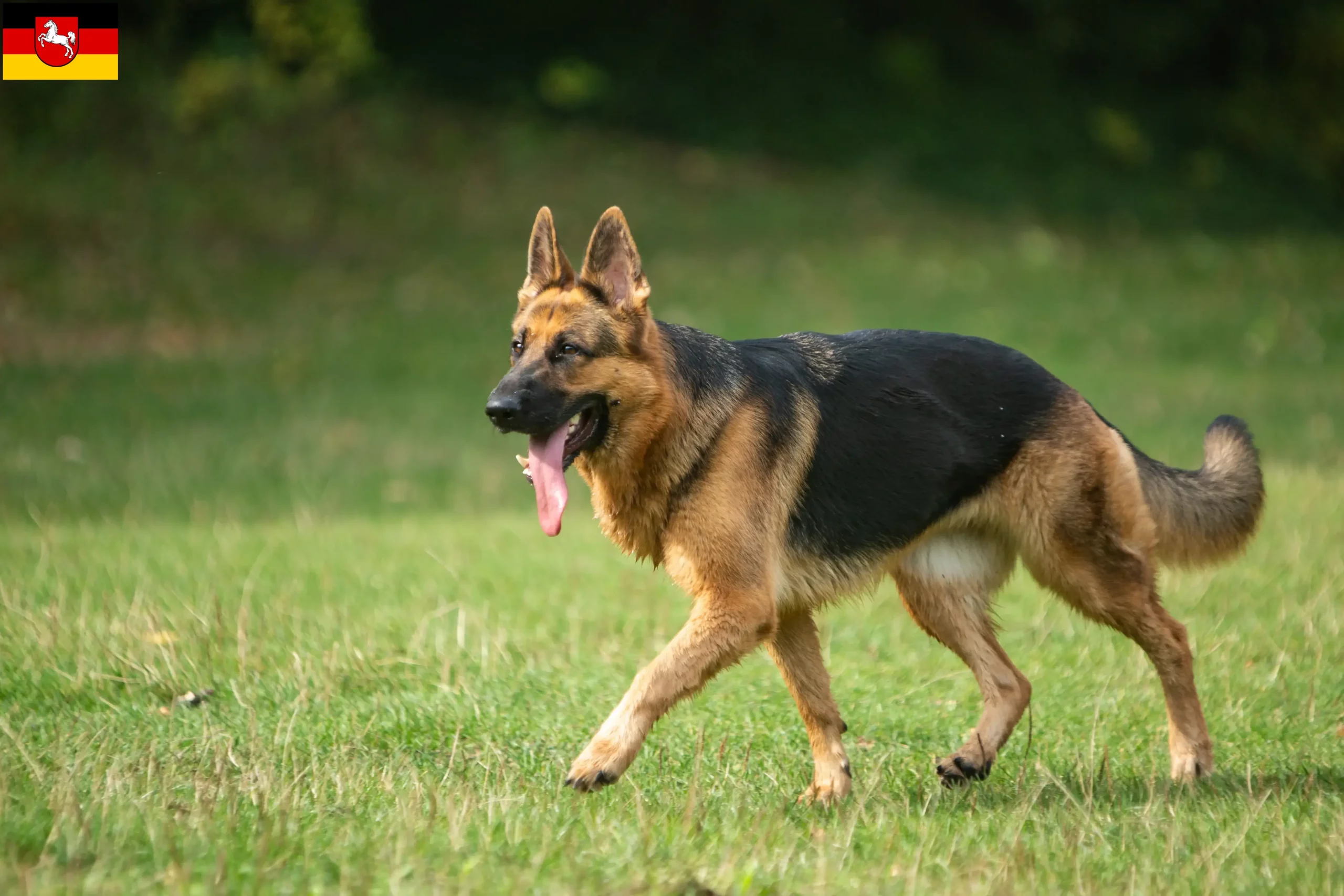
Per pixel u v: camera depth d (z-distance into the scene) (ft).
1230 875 17.43
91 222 86.43
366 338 79.41
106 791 18.89
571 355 22.12
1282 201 124.47
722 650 21.49
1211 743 24.27
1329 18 134.21
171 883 15.40
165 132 96.27
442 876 15.97
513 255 92.89
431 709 25.76
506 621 32.45
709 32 123.44
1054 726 26.30
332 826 18.11
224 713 25.31
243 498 52.70
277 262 87.30
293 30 103.30
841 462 23.59
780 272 93.97
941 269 98.12
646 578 38.68
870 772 23.57
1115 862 18.16
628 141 111.75
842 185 111.45
